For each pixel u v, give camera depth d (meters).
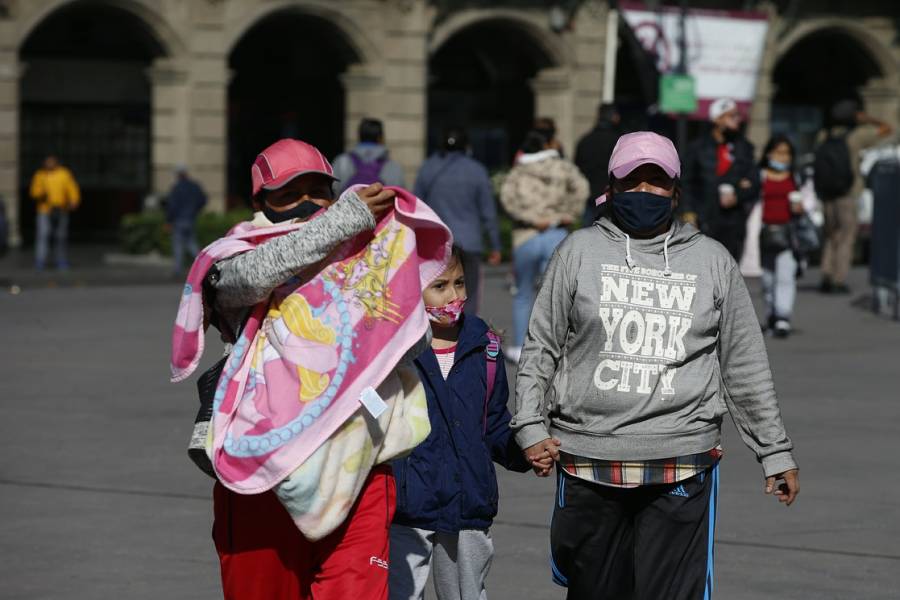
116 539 24.28
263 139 120.12
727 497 27.41
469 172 42.38
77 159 115.94
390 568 16.75
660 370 15.83
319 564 15.03
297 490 14.36
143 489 27.84
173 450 31.50
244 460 14.40
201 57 99.94
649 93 90.06
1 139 96.25
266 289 14.45
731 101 43.66
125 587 21.62
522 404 16.23
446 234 15.16
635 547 16.31
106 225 117.56
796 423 34.78
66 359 45.47
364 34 104.38
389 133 106.31
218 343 49.09
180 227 82.06
